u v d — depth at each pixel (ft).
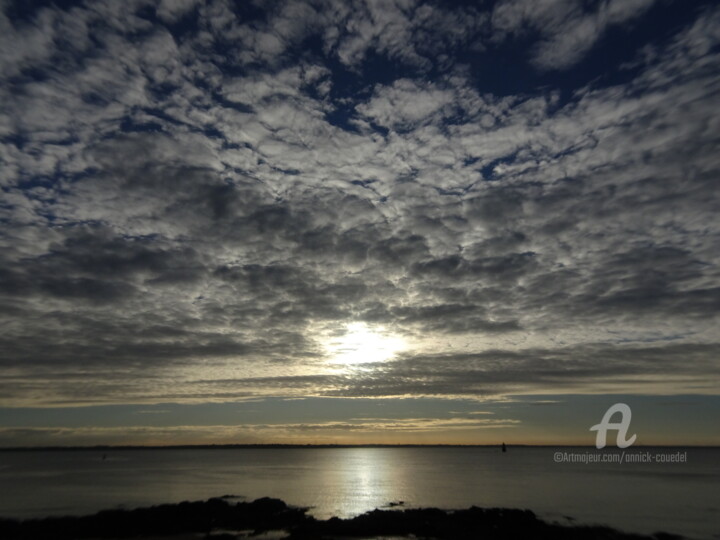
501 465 504.43
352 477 338.54
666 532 137.49
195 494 226.99
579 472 384.68
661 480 305.53
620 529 139.13
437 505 189.26
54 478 322.34
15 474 361.30
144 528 131.03
